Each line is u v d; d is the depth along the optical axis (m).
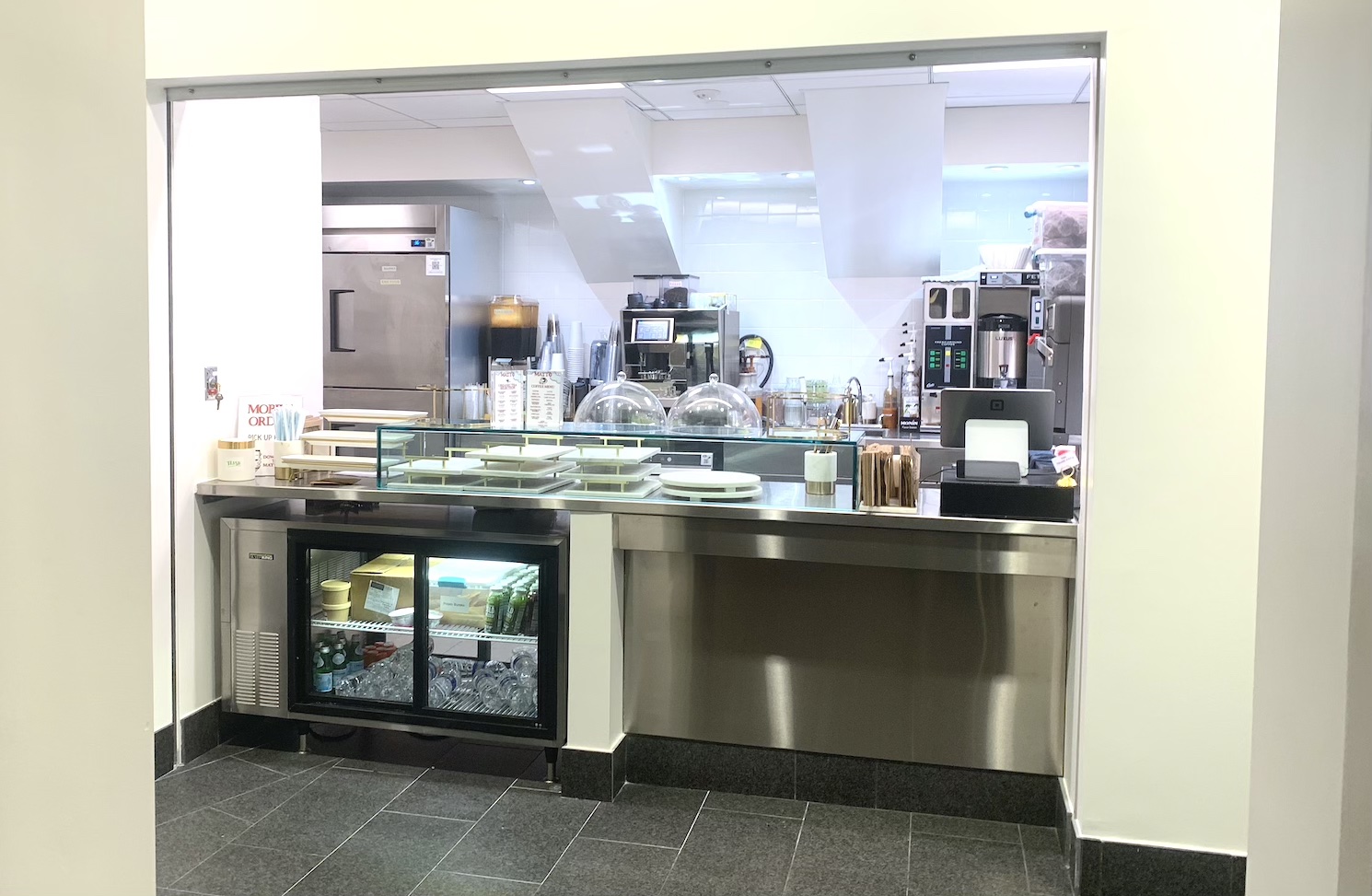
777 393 6.07
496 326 6.69
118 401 1.33
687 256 6.67
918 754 3.40
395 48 3.14
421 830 3.22
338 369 6.31
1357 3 1.25
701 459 3.55
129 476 1.35
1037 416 3.48
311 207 4.51
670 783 3.59
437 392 6.00
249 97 3.38
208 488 3.75
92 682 1.30
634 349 6.26
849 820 3.34
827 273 6.40
